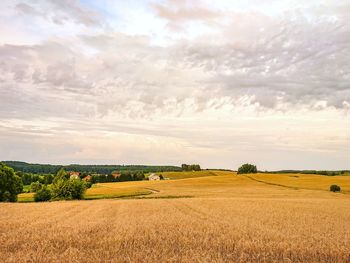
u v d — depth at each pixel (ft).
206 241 57.36
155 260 43.19
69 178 239.91
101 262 42.75
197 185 349.61
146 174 557.74
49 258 44.01
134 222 84.69
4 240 58.08
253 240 58.70
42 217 97.71
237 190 286.25
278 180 384.06
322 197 217.97
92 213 111.34
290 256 48.83
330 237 64.69
